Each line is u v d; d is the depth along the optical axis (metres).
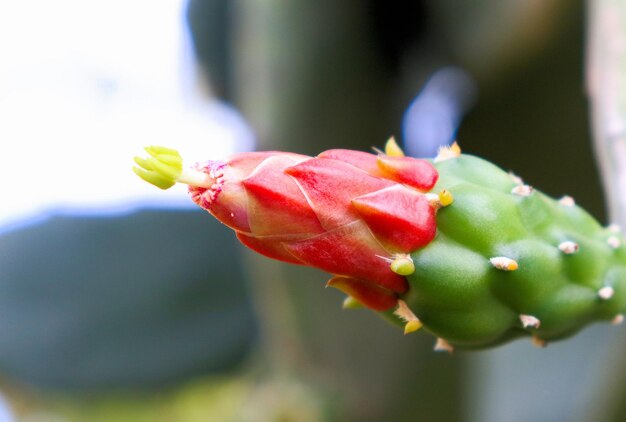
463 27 0.31
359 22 0.30
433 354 0.32
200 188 0.15
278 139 0.30
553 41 0.30
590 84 0.18
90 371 0.42
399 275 0.15
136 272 0.43
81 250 0.43
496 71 0.31
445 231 0.15
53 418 0.47
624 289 0.17
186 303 0.43
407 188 0.15
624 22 0.18
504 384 0.35
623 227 0.17
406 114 0.34
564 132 0.32
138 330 0.43
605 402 0.29
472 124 0.33
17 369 0.42
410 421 0.32
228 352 0.43
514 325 0.16
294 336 0.32
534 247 0.16
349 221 0.15
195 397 0.49
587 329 0.34
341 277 0.16
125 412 0.48
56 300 0.42
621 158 0.17
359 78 0.30
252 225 0.15
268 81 0.30
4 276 0.42
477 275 0.15
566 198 0.17
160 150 0.15
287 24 0.29
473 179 0.16
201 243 0.43
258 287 0.34
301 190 0.15
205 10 0.35
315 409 0.32
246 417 0.36
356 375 0.32
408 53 0.32
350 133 0.30
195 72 0.37
